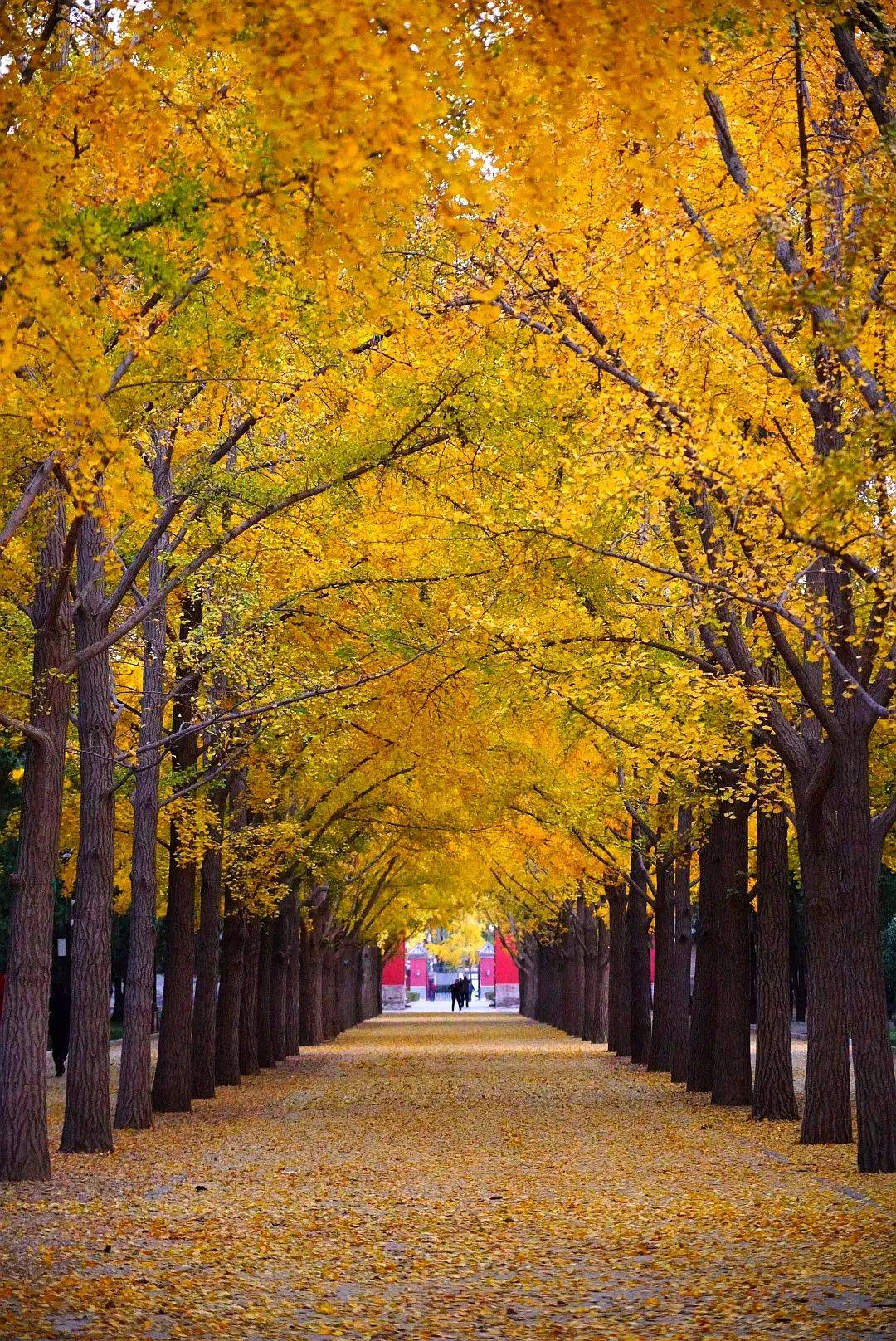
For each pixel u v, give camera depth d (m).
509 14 7.63
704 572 16.59
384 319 10.80
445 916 77.38
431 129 8.11
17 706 21.69
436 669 22.34
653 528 18.36
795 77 12.23
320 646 22.83
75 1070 19.64
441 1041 57.66
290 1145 20.53
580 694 17.73
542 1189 15.77
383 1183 16.41
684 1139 20.48
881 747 21.72
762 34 8.80
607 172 12.77
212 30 7.59
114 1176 16.89
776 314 10.03
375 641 20.61
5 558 15.35
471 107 8.22
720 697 17.47
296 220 8.68
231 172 8.84
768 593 13.84
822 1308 9.35
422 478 17.31
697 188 13.45
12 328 8.54
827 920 19.28
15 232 8.18
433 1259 11.68
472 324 14.42
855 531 12.48
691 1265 11.20
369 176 9.03
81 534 19.36
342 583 19.97
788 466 12.91
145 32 8.20
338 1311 9.66
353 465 16.72
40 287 8.30
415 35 7.40
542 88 7.95
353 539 18.84
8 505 15.00
